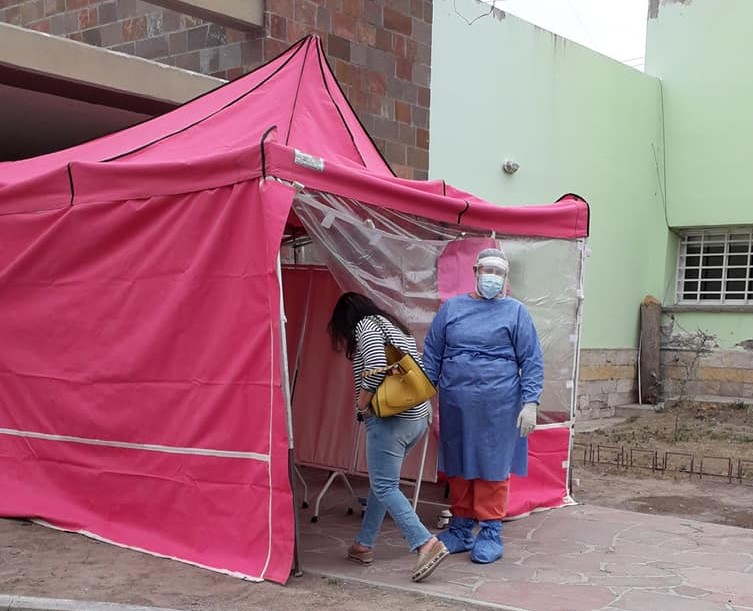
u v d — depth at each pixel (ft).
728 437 34.09
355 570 16.37
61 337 18.75
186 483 16.67
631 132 42.52
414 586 15.38
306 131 18.88
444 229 19.84
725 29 41.98
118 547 17.30
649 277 44.29
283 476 15.29
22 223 19.33
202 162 16.21
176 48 29.58
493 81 35.42
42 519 18.75
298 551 15.53
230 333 16.01
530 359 17.02
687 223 43.47
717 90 42.39
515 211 20.45
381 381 15.60
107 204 17.85
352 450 21.70
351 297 16.33
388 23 30.86
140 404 17.39
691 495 24.39
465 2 34.01
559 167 38.81
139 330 17.42
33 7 34.22
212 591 14.85
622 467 28.43
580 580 15.98
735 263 42.80
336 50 29.01
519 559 17.40
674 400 42.39
